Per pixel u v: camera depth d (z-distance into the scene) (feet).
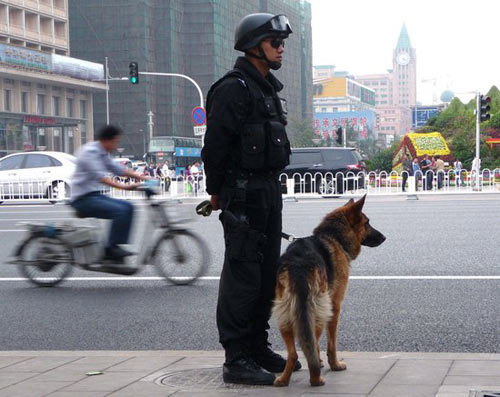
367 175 107.76
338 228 17.35
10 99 258.98
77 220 32.48
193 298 28.14
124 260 31.01
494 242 42.37
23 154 94.17
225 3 366.84
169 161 220.02
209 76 353.10
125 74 337.31
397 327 22.48
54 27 294.66
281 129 16.30
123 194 105.09
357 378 15.85
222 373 16.74
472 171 110.01
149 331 23.00
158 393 15.11
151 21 340.39
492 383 14.89
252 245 15.99
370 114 557.33
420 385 15.01
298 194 99.81
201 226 55.47
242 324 16.11
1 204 93.35
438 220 57.11
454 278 30.71
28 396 15.15
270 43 16.25
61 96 290.56
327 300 15.35
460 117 196.65
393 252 38.88
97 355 18.99
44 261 31.42
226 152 15.87
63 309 26.76
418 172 112.57
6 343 22.00
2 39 261.65
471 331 21.79
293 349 15.39
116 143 31.32
